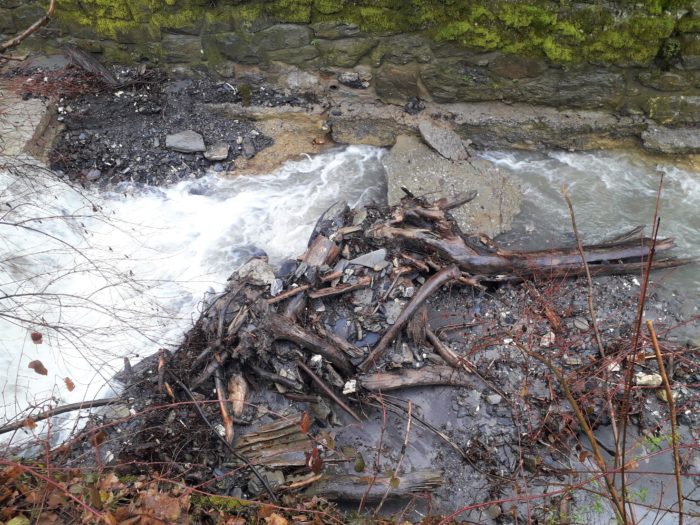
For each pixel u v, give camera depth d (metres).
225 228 5.41
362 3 5.32
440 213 4.78
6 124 5.65
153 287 4.96
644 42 5.04
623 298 4.71
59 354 4.63
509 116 5.69
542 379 4.32
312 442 4.04
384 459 4.07
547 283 4.77
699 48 4.99
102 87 6.07
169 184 5.74
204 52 5.93
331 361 4.28
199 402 3.87
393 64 5.63
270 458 3.96
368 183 5.66
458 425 4.20
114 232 5.38
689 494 3.62
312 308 4.52
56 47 6.23
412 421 4.22
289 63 5.84
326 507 3.77
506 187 5.45
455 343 4.52
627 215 5.30
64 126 5.93
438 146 5.64
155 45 5.99
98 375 4.48
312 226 5.35
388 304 4.52
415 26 5.36
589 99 5.50
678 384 4.26
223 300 4.54
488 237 5.04
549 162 5.77
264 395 4.33
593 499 3.84
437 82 5.64
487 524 3.79
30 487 3.38
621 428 4.12
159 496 3.17
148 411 4.02
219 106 6.00
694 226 5.18
